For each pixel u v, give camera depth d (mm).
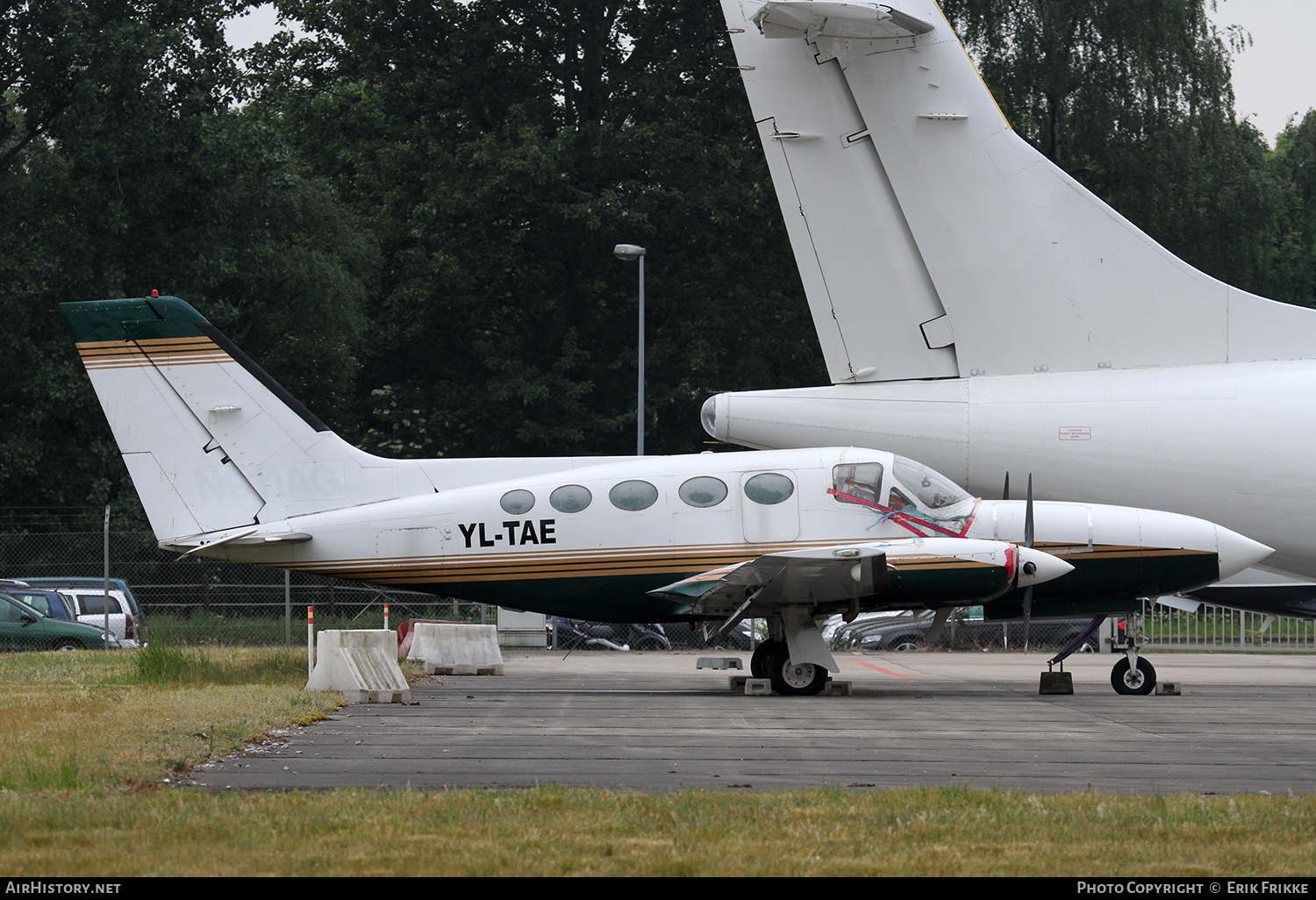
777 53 54844
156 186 131750
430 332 171000
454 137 169500
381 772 31766
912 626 103375
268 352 156750
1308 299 168000
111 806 25969
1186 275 53906
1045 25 150625
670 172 158250
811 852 22797
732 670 75000
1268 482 52594
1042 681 56812
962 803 26828
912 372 55188
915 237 54500
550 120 167375
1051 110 155000
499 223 163000
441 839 23344
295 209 150250
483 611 104562
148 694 49406
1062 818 25359
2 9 132375
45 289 126875
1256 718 45719
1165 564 53812
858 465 55156
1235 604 78812
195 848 22578
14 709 43000
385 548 58438
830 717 45625
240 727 38344
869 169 54594
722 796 27578
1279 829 24609
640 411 115375
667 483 56750
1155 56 150000
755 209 158500
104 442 134875
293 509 59812
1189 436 53125
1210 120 153000
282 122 181625
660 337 165375
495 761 33656
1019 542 54281
